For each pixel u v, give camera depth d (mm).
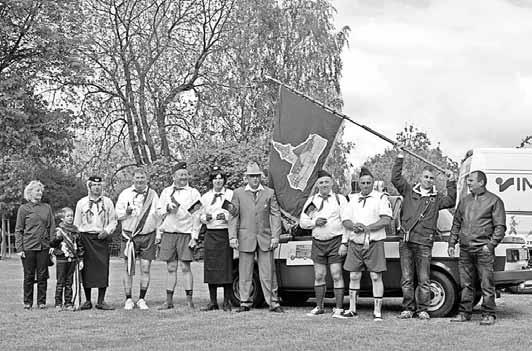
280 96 12961
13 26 35281
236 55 37625
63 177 48625
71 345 8695
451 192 11250
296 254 11984
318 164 12602
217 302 13016
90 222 12297
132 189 12391
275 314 11539
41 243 12594
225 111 36938
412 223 11039
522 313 12055
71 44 36375
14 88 34688
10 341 9016
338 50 37000
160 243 12406
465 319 10867
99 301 12359
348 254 11188
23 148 35281
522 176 17250
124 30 38812
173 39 38750
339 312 11242
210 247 11945
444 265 11312
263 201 11797
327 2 37219
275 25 36719
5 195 37719
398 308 12820
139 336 9352
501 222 10711
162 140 38375
